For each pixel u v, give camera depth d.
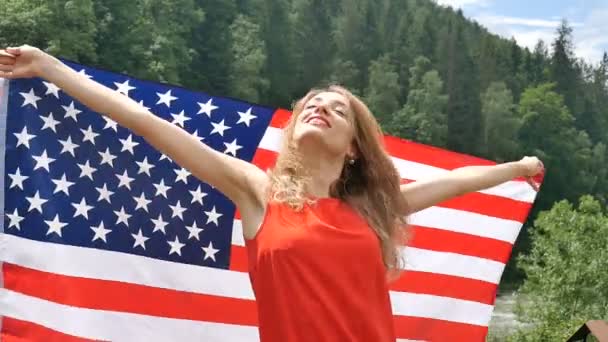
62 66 4.11
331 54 110.56
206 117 5.35
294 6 111.00
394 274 4.20
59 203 4.79
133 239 4.96
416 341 5.82
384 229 4.08
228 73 93.81
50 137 4.79
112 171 4.93
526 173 5.00
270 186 3.91
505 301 58.75
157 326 5.00
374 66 105.75
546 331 28.52
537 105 107.31
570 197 101.31
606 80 136.50
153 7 87.19
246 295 5.19
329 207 3.88
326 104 4.03
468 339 5.89
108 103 4.00
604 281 32.22
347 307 3.76
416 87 109.00
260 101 99.44
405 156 5.93
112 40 79.50
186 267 5.09
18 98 4.73
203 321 5.10
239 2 104.50
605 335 5.04
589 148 110.00
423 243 5.89
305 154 3.98
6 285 4.66
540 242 34.75
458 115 108.00
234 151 5.37
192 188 5.10
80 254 4.82
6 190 4.69
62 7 71.88
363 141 4.16
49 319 4.72
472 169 4.79
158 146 3.98
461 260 5.93
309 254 3.72
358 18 114.94
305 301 3.70
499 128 104.69
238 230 5.18
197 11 92.56
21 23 67.81
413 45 115.25
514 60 126.19
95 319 4.83
